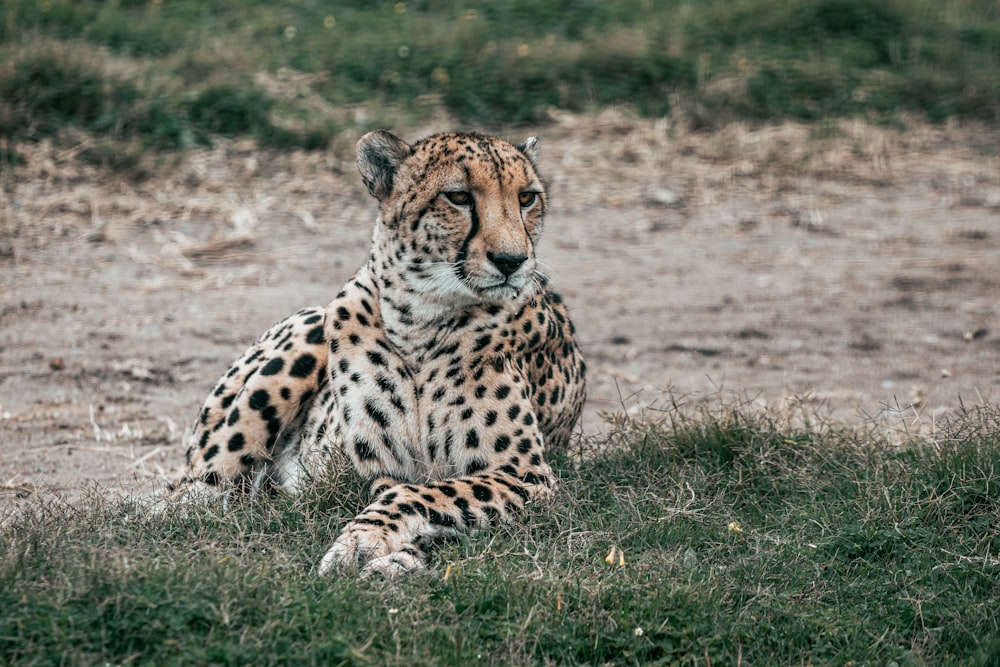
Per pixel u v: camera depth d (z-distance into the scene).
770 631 9.42
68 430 15.77
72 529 10.20
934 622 9.73
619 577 9.77
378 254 11.98
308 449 12.63
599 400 17.25
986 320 20.83
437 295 11.60
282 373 12.60
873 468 12.30
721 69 32.47
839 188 27.78
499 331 11.86
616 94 31.30
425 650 8.54
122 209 24.73
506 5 35.59
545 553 10.34
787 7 35.72
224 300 21.39
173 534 10.64
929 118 31.77
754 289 22.52
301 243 24.06
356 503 11.57
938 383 17.72
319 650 8.35
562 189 27.20
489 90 30.70
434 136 12.16
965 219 26.27
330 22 34.09
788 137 30.08
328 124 28.14
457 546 10.59
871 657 9.15
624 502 11.50
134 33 31.86
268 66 30.70
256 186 26.17
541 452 11.95
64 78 27.59
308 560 10.30
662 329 20.47
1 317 20.11
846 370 18.41
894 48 34.28
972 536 11.07
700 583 9.75
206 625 8.54
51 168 25.55
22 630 8.20
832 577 10.42
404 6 36.03
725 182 27.86
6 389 17.22
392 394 11.84
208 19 34.19
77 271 22.23
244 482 12.68
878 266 23.72
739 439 13.04
